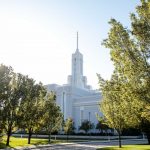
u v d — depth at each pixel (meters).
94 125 127.62
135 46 17.09
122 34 17.19
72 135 96.75
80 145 45.28
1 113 36.88
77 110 139.75
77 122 137.75
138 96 17.12
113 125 35.88
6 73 36.44
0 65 36.41
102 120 39.31
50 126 56.25
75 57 190.38
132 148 30.95
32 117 45.62
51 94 55.34
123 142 59.03
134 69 16.83
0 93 36.09
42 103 51.97
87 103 135.38
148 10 16.59
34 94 43.31
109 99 35.53
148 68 16.47
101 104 37.62
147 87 16.75
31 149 35.03
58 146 42.03
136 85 17.25
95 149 35.16
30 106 42.69
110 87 27.52
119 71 18.11
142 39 16.73
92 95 139.50
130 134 95.25
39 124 51.56
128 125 35.84
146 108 17.78
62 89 144.25
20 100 40.72
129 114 23.67
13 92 39.47
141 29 16.47
